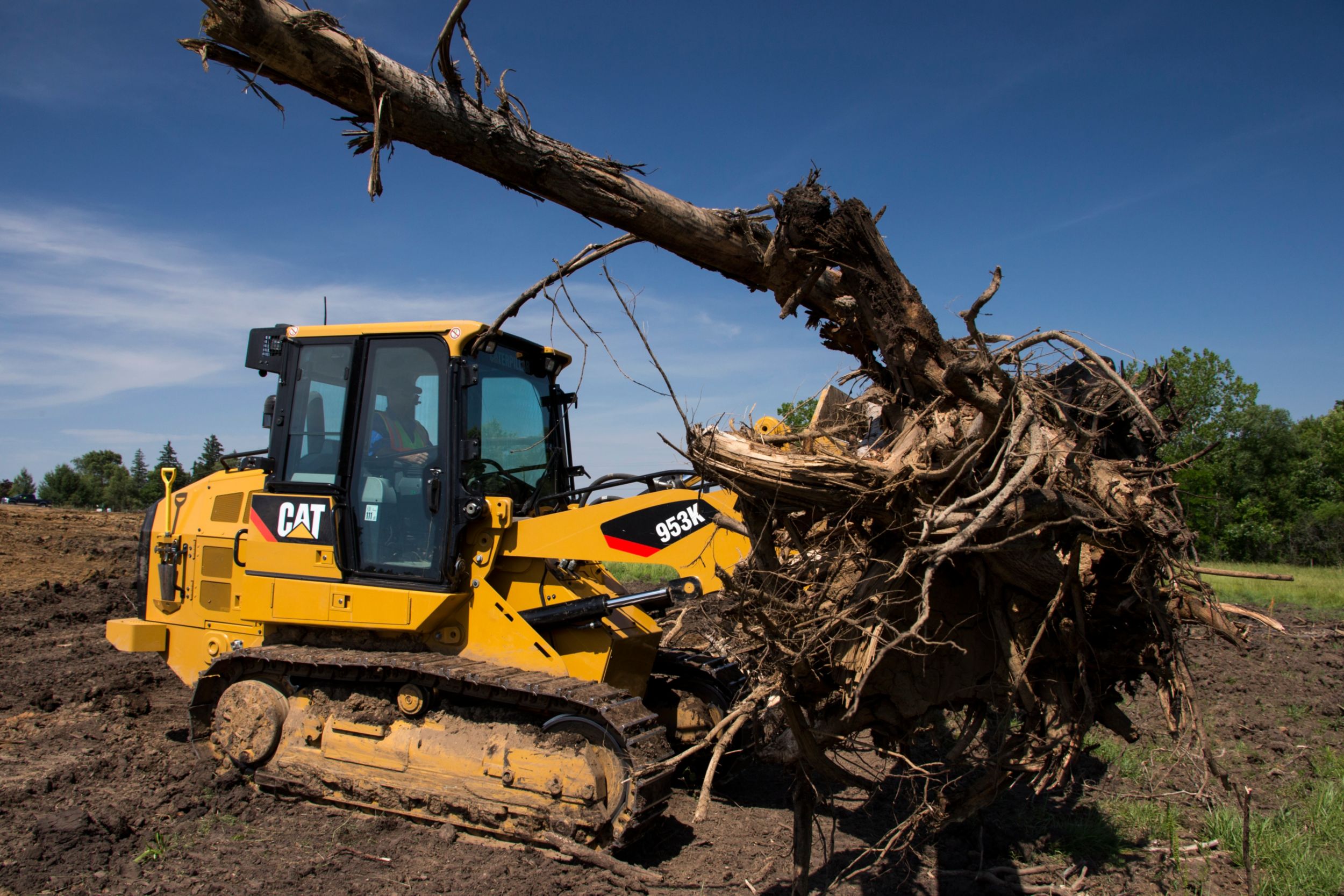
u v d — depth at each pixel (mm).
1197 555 3168
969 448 3035
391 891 4266
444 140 3010
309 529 5465
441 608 5090
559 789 4688
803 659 3406
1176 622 3561
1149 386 3656
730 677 6215
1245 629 3385
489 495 5438
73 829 4656
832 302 3732
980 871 4711
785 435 3510
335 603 5332
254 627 5887
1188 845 5059
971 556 3414
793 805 3910
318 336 5641
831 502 3223
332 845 4801
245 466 6824
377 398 5441
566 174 3189
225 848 4734
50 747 6297
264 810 5289
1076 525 3186
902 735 3744
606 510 5211
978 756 5293
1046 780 3787
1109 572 3590
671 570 15305
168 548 6270
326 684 5555
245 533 5922
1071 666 3715
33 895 4105
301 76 2791
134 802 5266
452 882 4371
